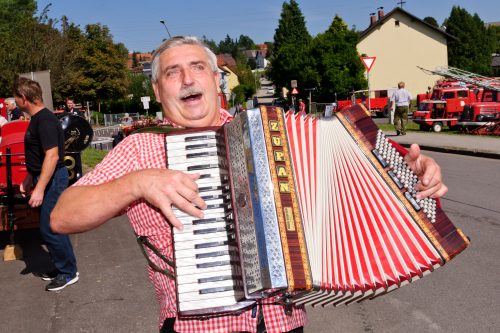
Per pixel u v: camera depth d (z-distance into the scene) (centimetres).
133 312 471
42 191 496
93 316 465
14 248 645
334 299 233
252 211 193
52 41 2978
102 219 209
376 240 220
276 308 225
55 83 3105
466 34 8006
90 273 576
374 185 225
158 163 225
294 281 186
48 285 532
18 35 2905
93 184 224
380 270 218
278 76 5559
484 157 1352
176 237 205
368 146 229
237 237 200
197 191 204
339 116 232
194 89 239
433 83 5412
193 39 247
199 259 204
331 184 223
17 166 681
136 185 203
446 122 2061
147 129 230
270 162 197
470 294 481
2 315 475
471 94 2208
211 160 212
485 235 658
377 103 3447
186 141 215
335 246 215
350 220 220
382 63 5419
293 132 226
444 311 451
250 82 9819
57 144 502
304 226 211
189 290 204
